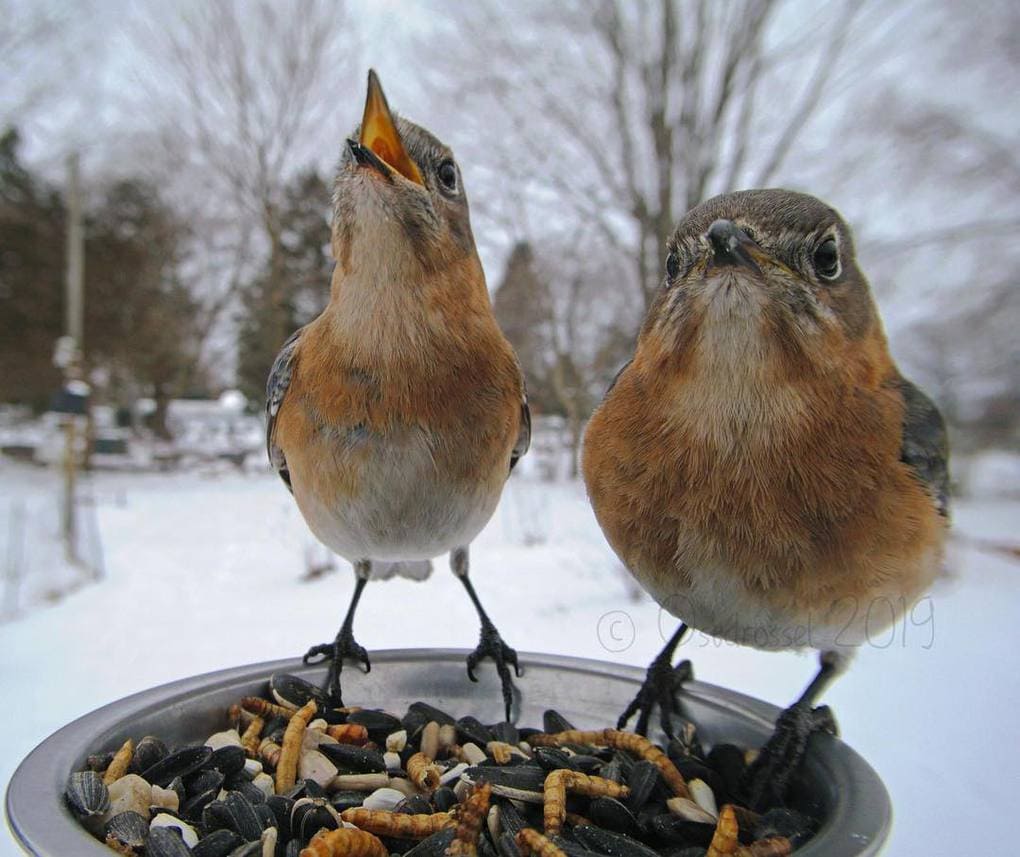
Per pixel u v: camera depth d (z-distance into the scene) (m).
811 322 0.16
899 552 0.16
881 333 0.18
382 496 0.20
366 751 0.17
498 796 0.15
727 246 0.15
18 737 0.32
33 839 0.12
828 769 0.16
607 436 0.18
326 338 0.20
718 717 0.19
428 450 0.19
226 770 0.16
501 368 0.21
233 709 0.19
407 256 0.19
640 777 0.16
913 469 0.17
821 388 0.16
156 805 0.15
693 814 0.15
